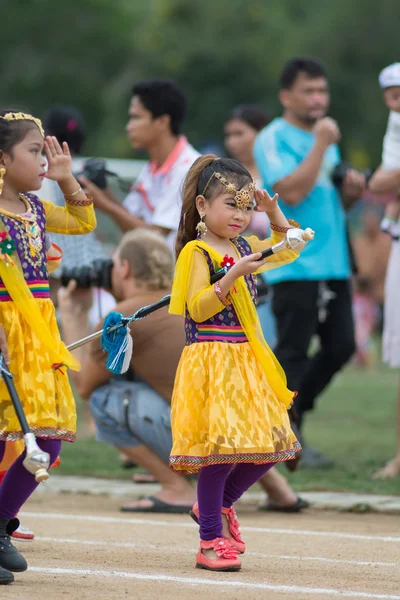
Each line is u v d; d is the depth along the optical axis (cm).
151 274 1686
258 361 1237
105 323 1279
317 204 1995
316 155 1947
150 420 1666
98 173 1997
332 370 2078
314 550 1354
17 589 1088
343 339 2050
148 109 2014
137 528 1506
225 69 7481
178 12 7788
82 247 2156
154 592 1088
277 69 7319
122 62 8662
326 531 1512
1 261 1166
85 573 1179
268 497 1700
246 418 1208
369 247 4312
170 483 1678
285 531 1502
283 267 1973
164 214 1994
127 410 1675
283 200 2003
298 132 2034
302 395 2084
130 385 1709
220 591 1098
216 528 1224
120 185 2166
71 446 2297
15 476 1149
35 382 1156
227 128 2489
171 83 2036
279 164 1988
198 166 1278
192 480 1816
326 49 7306
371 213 4391
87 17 8688
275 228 1298
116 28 8669
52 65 8475
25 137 1196
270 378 1232
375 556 1317
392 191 1941
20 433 1143
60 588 1100
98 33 8638
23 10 8594
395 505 1689
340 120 7344
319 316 2028
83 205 1290
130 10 8812
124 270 1702
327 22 7375
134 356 1680
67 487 1891
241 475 1256
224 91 7494
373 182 1950
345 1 7388
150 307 1282
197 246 1238
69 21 8644
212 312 1201
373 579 1180
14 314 1169
